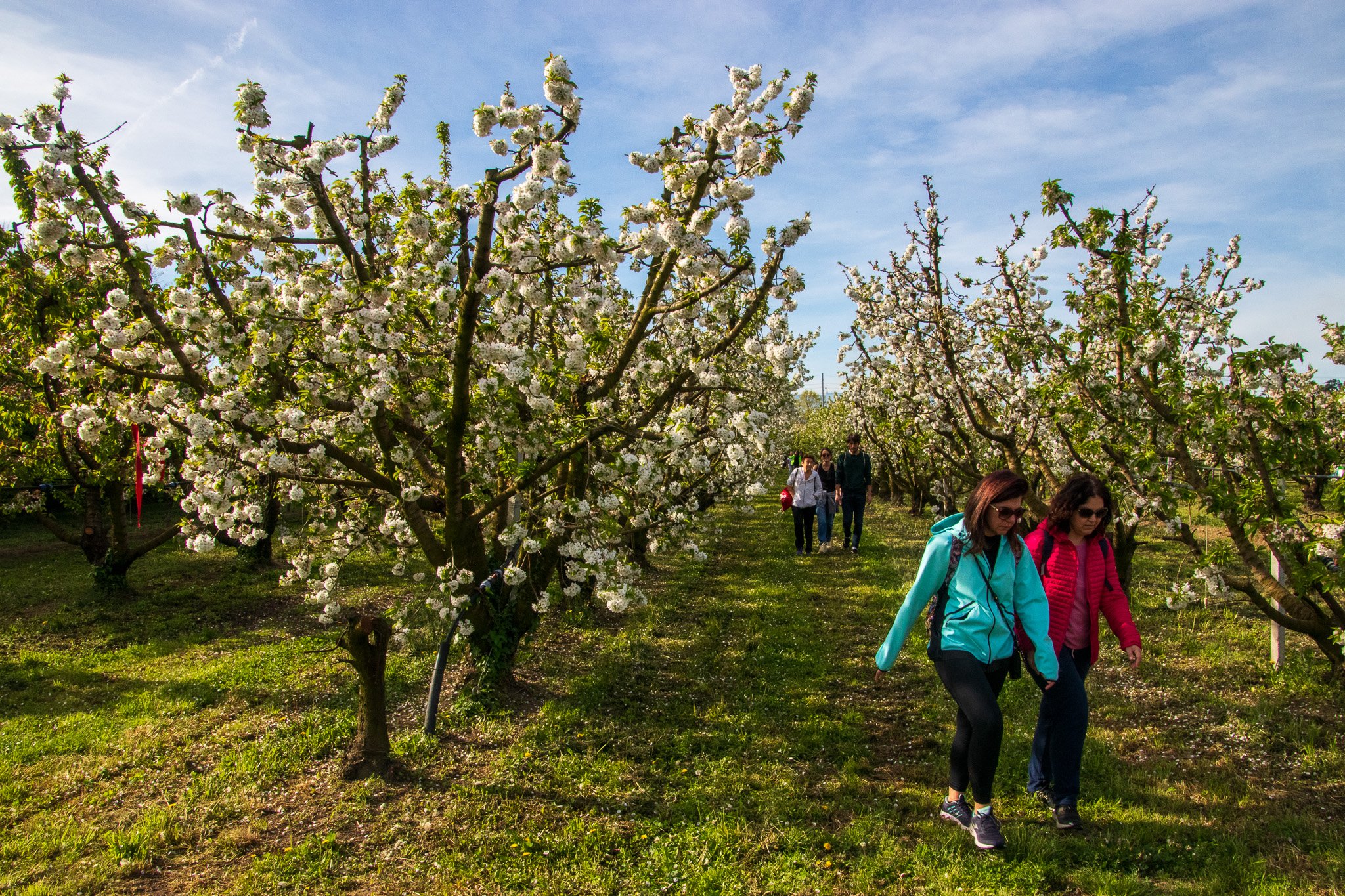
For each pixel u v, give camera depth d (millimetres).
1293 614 4691
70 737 4695
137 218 4387
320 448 4418
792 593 8312
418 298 4395
